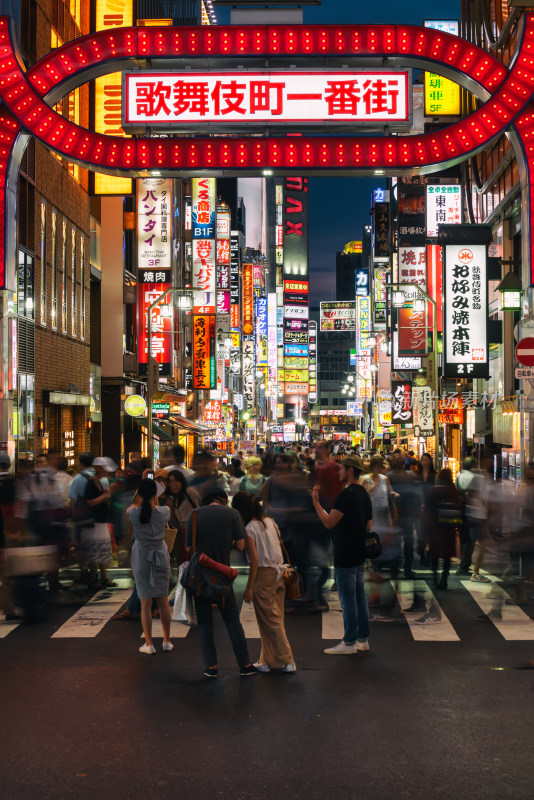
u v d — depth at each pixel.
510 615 11.91
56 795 5.65
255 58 16.09
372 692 8.15
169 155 16.22
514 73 15.95
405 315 37.91
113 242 39.31
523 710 7.55
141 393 43.88
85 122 32.16
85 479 13.62
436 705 7.71
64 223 30.73
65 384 30.62
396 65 16.38
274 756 6.38
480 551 14.48
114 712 7.51
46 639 10.60
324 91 16.02
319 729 7.02
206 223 53.56
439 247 38.41
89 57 16.06
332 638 10.63
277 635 8.95
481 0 34.69
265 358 110.88
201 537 8.82
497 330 30.80
